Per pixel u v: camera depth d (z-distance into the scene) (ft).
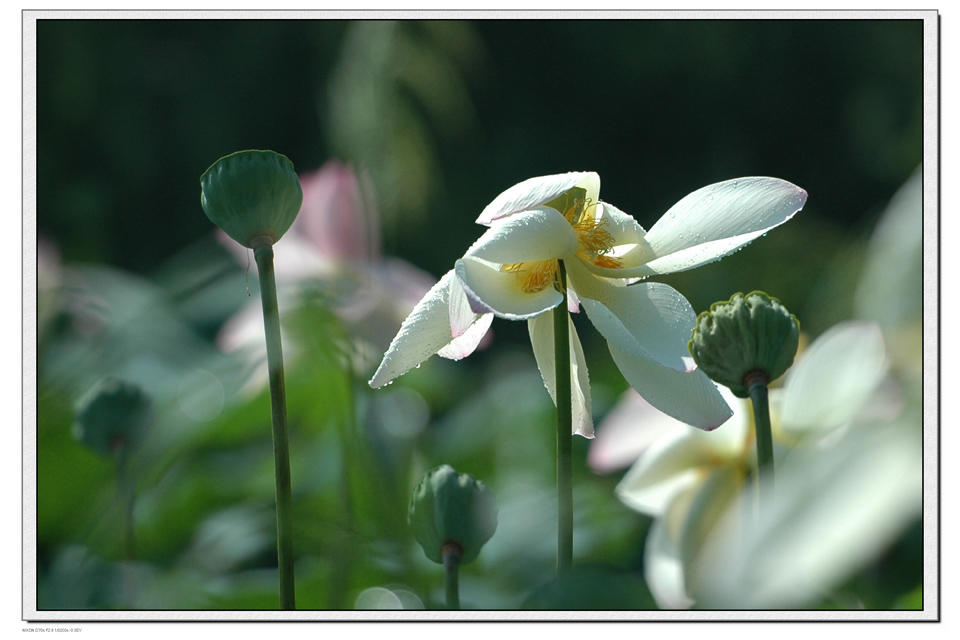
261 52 38.06
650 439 10.08
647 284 8.76
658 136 46.16
